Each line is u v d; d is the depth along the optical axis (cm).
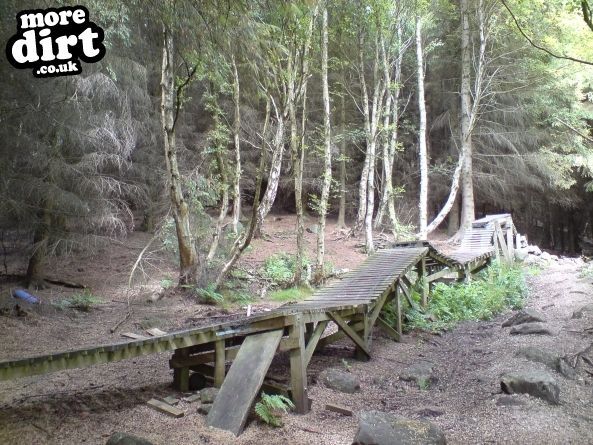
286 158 1906
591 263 1269
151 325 788
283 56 1144
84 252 1071
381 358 632
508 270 1174
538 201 2108
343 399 472
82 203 927
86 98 954
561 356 560
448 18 1817
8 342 641
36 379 512
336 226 1983
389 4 1348
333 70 1814
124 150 1105
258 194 1017
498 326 779
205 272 1066
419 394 498
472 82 1842
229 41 674
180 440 362
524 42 1562
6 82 750
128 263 1288
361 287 715
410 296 838
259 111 1753
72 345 656
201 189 1266
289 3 640
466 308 870
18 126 798
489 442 372
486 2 1516
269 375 510
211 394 430
